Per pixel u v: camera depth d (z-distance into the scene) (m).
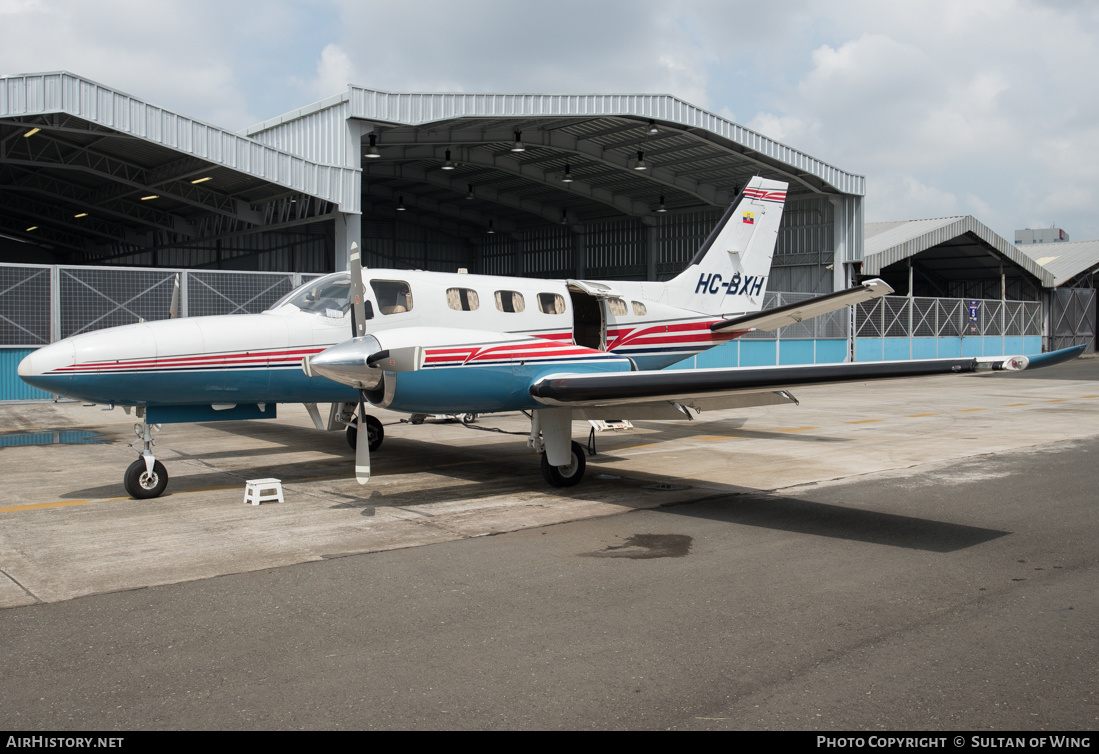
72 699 3.59
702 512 7.47
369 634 4.38
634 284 11.80
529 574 5.48
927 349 32.56
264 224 26.80
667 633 4.40
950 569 5.63
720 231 13.04
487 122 25.03
